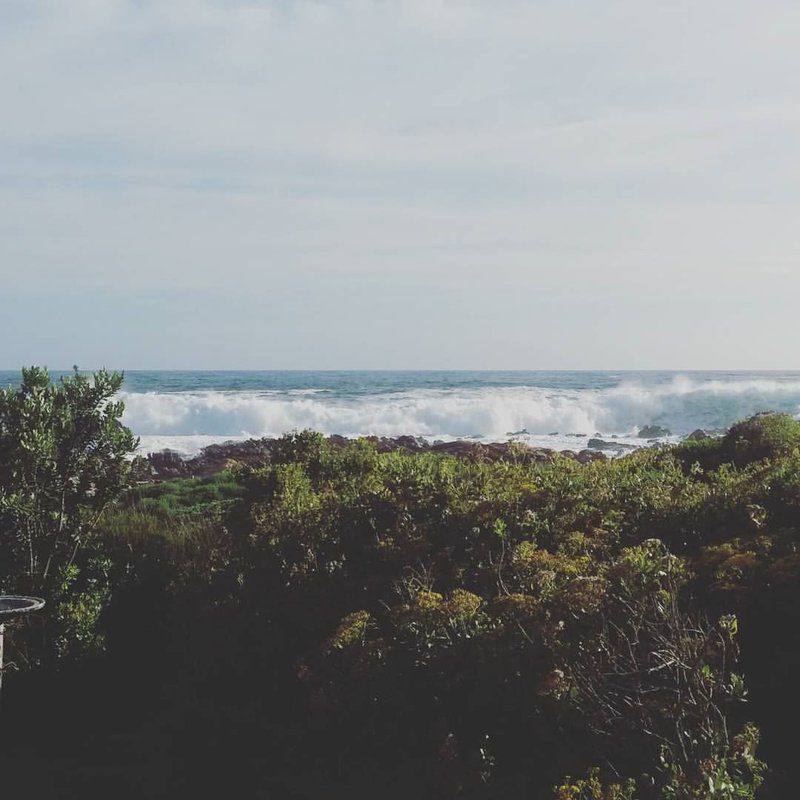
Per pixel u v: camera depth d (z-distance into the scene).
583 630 4.73
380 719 5.04
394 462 8.68
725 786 3.51
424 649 4.98
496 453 9.84
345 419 39.88
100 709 7.51
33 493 8.27
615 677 4.36
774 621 5.15
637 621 4.52
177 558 9.27
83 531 8.76
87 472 8.77
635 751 4.13
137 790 5.89
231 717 6.07
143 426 39.19
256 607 6.61
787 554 5.57
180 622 7.33
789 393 41.34
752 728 3.98
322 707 5.15
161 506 12.21
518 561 5.81
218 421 39.31
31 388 8.63
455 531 6.61
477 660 4.78
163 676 7.77
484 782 4.35
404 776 4.80
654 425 38.72
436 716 4.93
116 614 8.52
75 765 6.45
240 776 5.68
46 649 7.85
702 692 4.04
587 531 6.60
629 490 7.29
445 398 46.97
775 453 10.17
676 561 5.12
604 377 88.25
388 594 6.13
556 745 4.48
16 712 7.47
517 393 50.91
